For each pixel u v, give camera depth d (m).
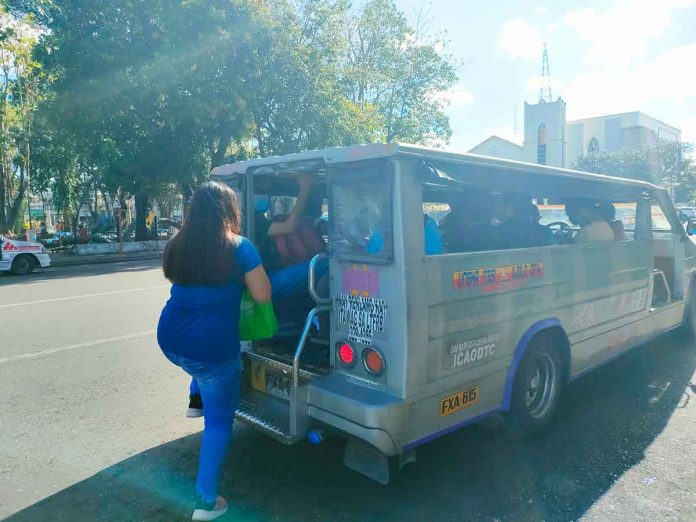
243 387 3.84
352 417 2.87
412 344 2.83
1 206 26.58
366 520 3.04
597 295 4.42
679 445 3.90
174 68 19.31
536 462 3.68
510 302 3.48
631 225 5.62
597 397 4.85
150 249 26.19
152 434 4.24
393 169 2.80
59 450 3.96
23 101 24.81
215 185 2.95
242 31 20.48
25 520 3.09
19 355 6.36
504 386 3.54
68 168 31.70
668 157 58.31
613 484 3.39
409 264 2.80
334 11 24.80
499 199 4.51
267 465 3.71
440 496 3.29
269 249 4.22
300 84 22.62
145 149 20.92
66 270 17.89
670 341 6.68
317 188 4.54
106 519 3.11
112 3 19.73
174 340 2.85
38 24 21.91
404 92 31.67
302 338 3.19
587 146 77.75
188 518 3.12
